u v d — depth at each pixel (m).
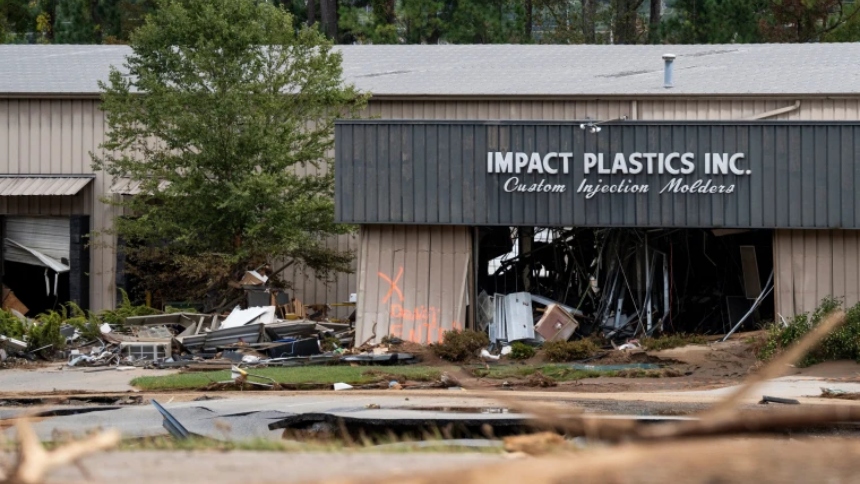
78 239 140.88
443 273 109.75
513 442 18.83
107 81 148.12
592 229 120.44
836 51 154.00
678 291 119.00
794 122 104.81
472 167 108.38
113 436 15.03
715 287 119.69
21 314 137.25
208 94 127.44
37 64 158.00
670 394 66.88
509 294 110.81
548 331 107.25
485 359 98.06
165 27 129.50
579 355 96.88
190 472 17.53
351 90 131.75
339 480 14.55
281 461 19.16
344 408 53.41
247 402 60.50
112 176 142.38
